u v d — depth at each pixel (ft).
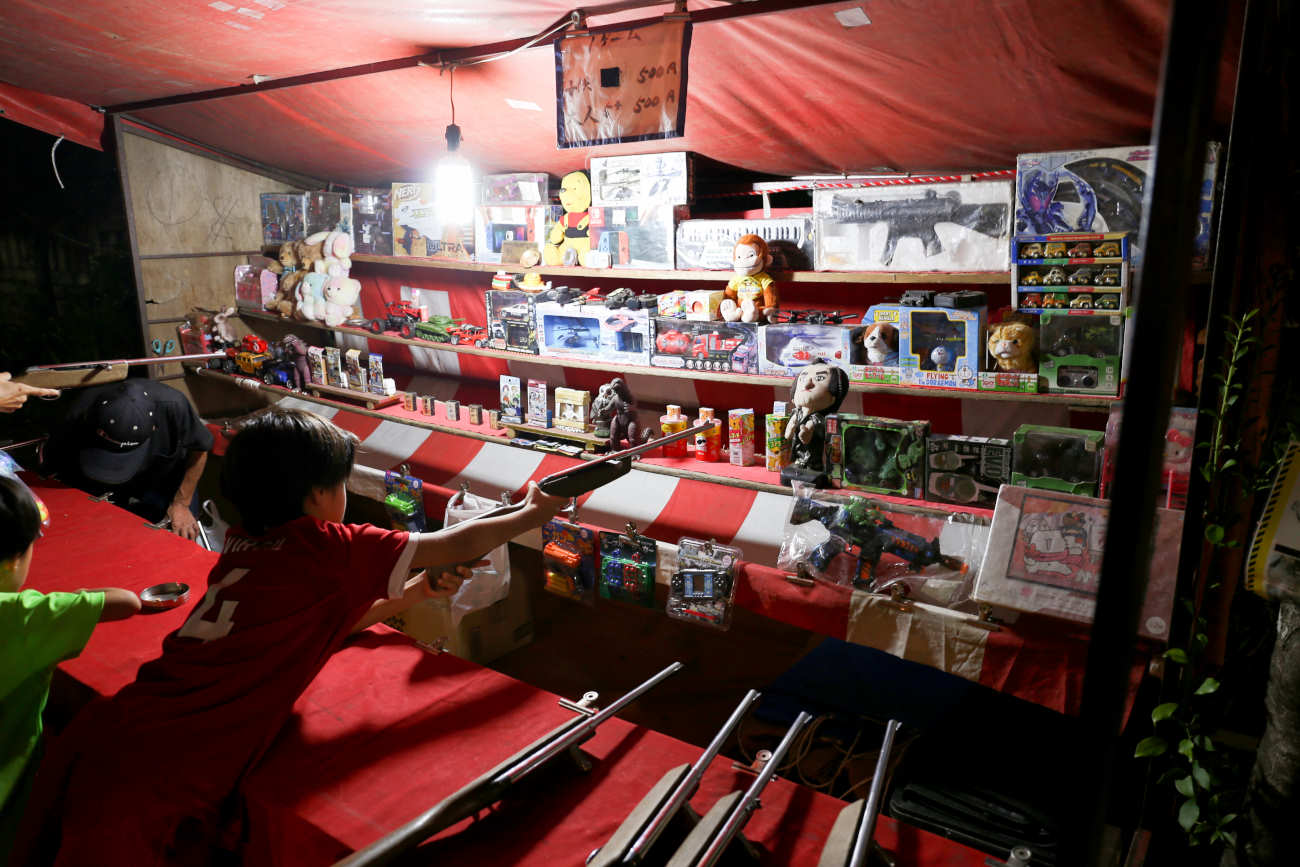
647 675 12.67
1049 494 8.10
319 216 17.60
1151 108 8.59
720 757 5.99
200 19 10.03
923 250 10.64
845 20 7.79
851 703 9.86
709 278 12.38
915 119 9.79
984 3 7.16
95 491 13.14
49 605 6.14
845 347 10.94
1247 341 6.14
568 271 13.89
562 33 9.29
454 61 10.49
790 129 10.73
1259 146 6.10
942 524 9.00
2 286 23.45
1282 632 5.28
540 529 11.01
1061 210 9.45
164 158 17.56
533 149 13.60
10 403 11.89
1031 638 7.80
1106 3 6.86
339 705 6.55
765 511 10.37
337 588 5.78
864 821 4.66
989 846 7.45
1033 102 8.86
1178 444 7.93
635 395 14.96
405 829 4.43
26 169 23.29
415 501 12.57
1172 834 7.13
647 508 11.02
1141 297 1.94
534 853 5.07
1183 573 6.61
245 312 18.58
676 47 8.38
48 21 10.58
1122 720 2.15
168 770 5.41
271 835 5.60
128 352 23.68
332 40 10.46
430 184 15.49
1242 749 7.47
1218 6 1.78
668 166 12.38
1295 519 5.20
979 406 11.40
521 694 6.73
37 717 6.52
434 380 17.42
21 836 5.60
